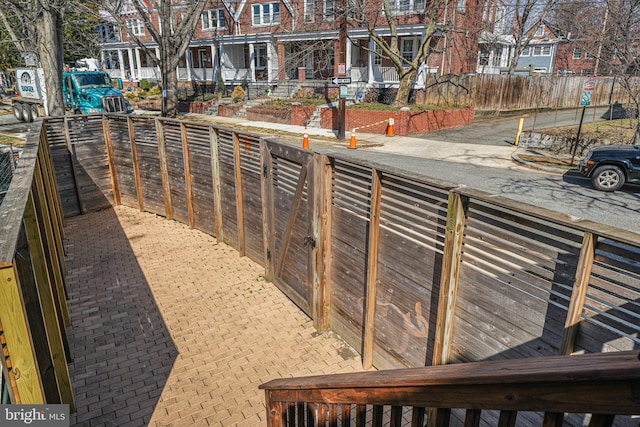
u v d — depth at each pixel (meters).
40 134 7.05
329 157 4.64
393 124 16.97
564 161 12.16
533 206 2.68
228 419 3.94
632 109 14.84
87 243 8.02
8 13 19.58
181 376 4.52
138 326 5.43
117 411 4.03
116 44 34.62
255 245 7.07
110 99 21.28
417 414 1.69
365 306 4.54
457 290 3.34
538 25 24.73
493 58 29.88
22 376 2.36
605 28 14.61
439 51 20.33
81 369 4.62
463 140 15.96
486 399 1.22
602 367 0.87
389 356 4.32
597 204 8.41
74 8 17.33
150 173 9.30
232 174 7.21
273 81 27.12
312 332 5.29
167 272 6.87
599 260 2.39
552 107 24.84
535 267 2.75
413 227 3.76
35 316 2.76
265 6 27.61
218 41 29.70
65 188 9.33
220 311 5.77
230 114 23.52
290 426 2.94
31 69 20.77
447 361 3.51
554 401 1.01
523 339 2.89
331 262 5.05
